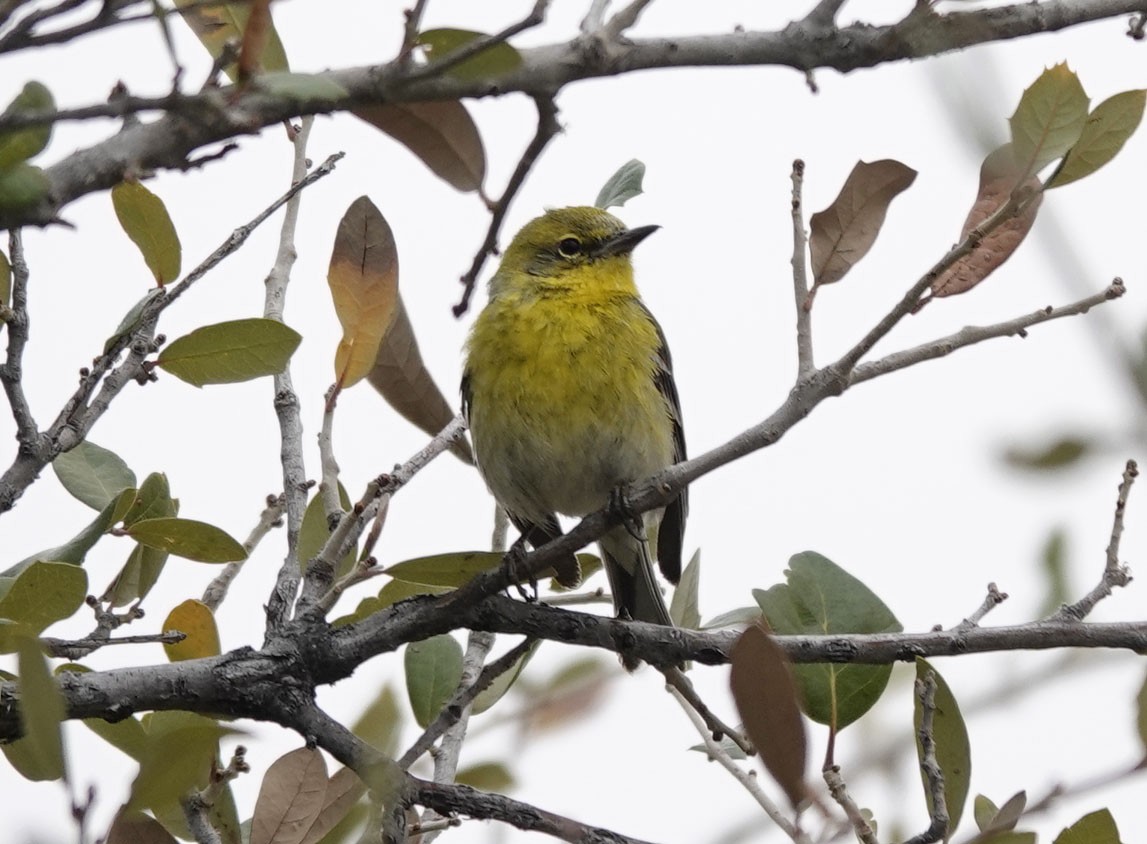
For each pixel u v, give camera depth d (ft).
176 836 29.22
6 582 27.55
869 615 31.42
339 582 31.09
